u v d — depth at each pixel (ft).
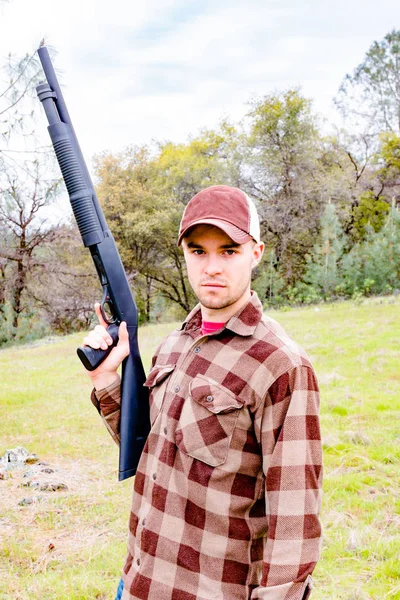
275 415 4.34
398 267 64.80
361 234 86.99
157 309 96.32
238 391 4.47
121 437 5.57
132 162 94.32
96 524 14.10
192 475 4.51
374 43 107.76
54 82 5.82
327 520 13.34
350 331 39.78
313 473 4.29
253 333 4.63
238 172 87.51
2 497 15.85
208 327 4.91
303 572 4.09
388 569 11.05
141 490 5.05
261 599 4.12
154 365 5.40
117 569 11.75
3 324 71.15
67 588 11.00
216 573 4.38
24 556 12.51
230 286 4.61
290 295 72.69
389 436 18.93
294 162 85.76
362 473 16.07
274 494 4.24
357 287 65.05
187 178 90.63
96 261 5.92
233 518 4.40
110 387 5.69
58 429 23.36
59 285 77.97
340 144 94.58
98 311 5.82
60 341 66.64
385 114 106.83
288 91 87.86
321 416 21.63
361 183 91.97
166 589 4.47
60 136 5.81
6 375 38.68
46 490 16.31
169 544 4.53
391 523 13.09
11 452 19.53
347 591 10.43
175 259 94.32
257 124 86.53
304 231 84.28
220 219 4.52
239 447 4.45
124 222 90.27
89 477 17.58
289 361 4.40
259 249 5.00
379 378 26.99
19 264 72.95
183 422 4.63
